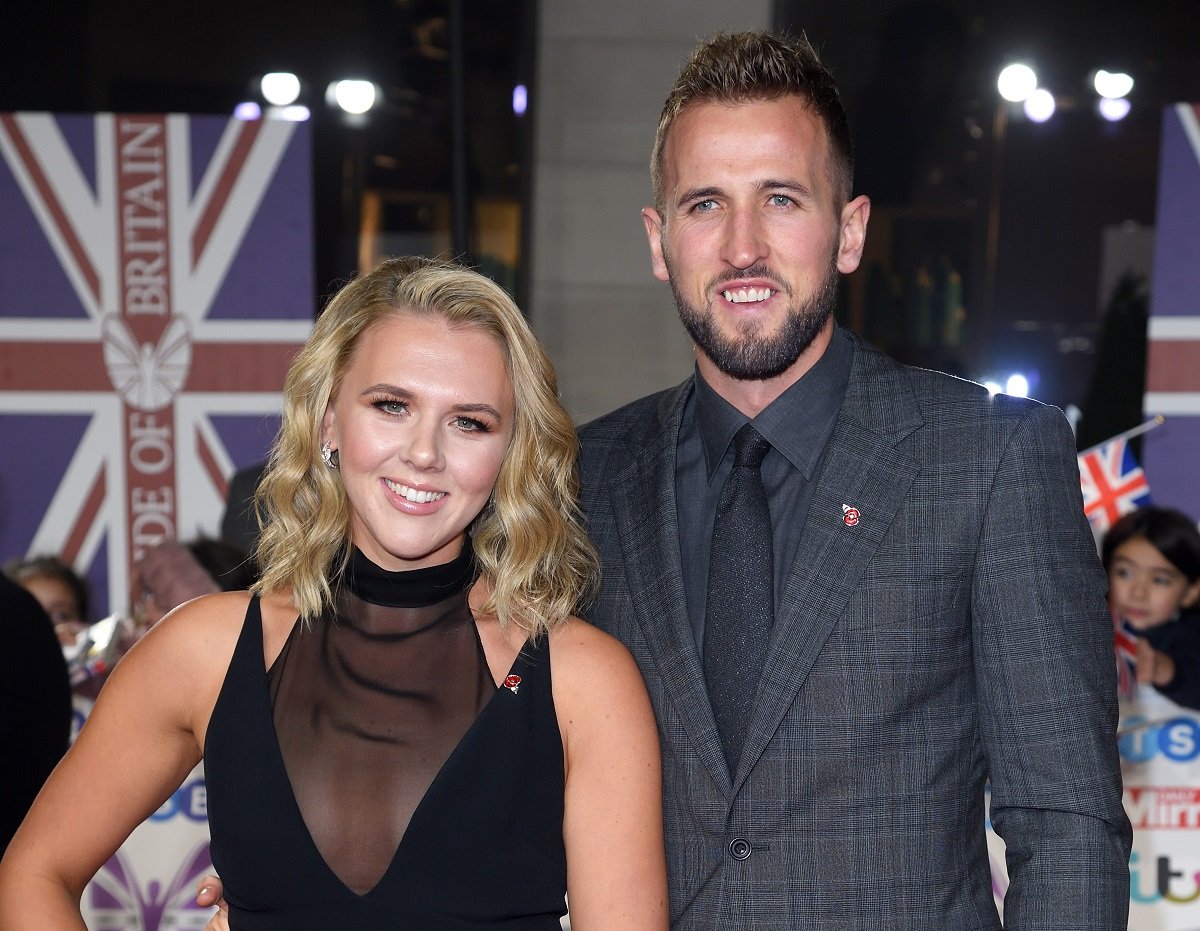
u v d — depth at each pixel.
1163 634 3.18
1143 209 3.30
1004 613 1.41
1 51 3.31
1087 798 1.36
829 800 1.41
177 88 3.34
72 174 3.33
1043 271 3.34
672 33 3.45
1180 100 3.28
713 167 1.44
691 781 1.44
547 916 1.42
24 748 2.20
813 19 3.38
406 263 1.50
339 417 1.45
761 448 1.50
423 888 1.36
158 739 1.42
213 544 3.26
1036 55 3.31
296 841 1.36
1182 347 3.30
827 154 1.47
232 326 3.37
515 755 1.41
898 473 1.47
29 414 3.36
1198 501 3.29
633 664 1.46
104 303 3.35
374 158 3.40
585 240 3.50
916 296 3.37
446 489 1.41
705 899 1.43
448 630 1.46
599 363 3.53
